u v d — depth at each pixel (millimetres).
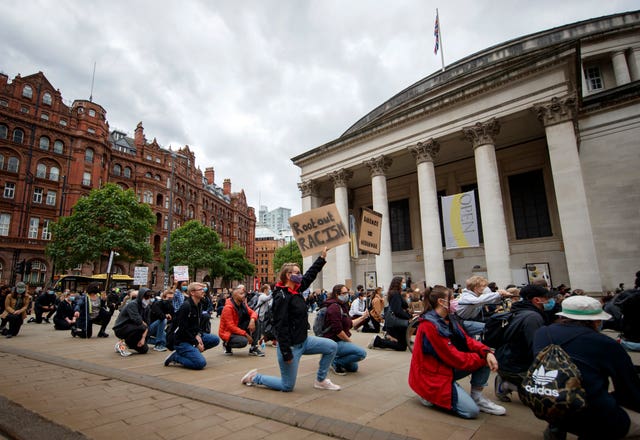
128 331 8734
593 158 22031
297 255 80938
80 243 35219
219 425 3963
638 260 19828
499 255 18750
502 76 20562
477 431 3768
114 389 5523
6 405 4598
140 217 40969
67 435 3578
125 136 64250
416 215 30328
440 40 31500
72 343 10898
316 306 28094
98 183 50219
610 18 31312
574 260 16750
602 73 31281
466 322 6352
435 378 4352
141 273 20469
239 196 94688
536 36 30656
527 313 4652
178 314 7145
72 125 49250
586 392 2859
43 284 43438
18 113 44438
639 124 21109
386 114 31922
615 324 9898
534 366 3082
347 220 28203
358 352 6398
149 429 3828
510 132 23953
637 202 20406
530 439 3545
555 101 18719
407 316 9242
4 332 12320
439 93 28578
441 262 21703
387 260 24219
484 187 20188
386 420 4055
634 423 3262
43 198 45656
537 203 24672
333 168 29578
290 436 3648
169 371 6812
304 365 7566
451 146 26000
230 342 8836
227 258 66125
